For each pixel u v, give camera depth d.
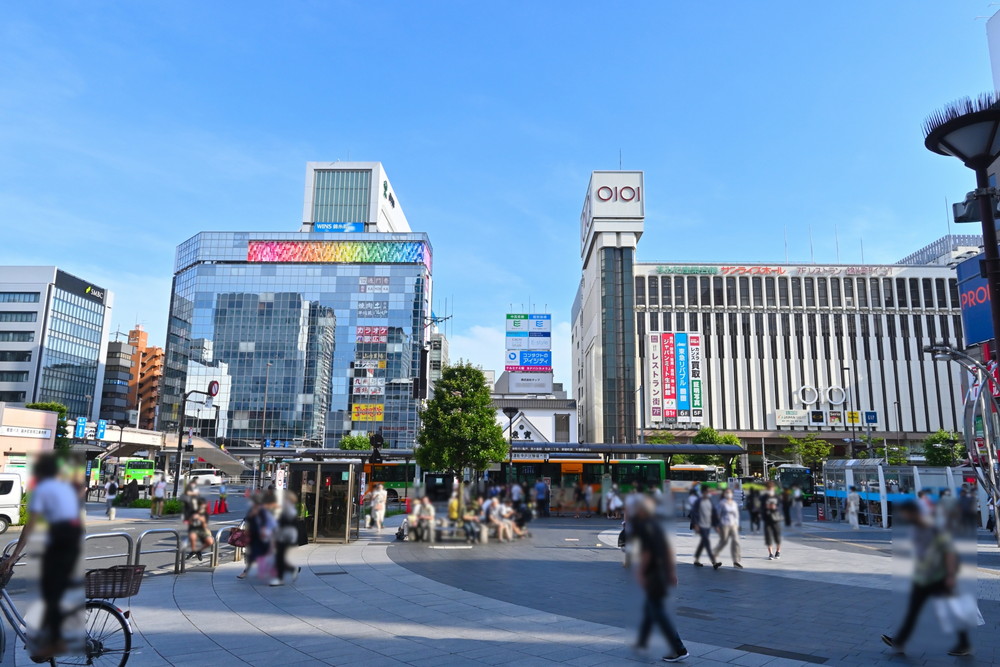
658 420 86.12
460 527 19.03
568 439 73.50
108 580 6.04
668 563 6.31
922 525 6.21
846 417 86.31
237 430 84.75
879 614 9.09
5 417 30.92
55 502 4.62
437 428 34.50
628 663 6.48
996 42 21.41
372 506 24.66
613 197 91.31
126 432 50.69
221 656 6.67
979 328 18.72
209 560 13.94
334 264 90.56
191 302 89.56
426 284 91.69
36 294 92.94
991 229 6.98
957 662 6.46
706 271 90.69
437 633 7.76
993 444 8.52
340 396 86.69
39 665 5.84
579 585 11.45
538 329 88.00
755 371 88.12
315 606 9.34
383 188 109.75
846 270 90.56
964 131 7.05
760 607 9.60
